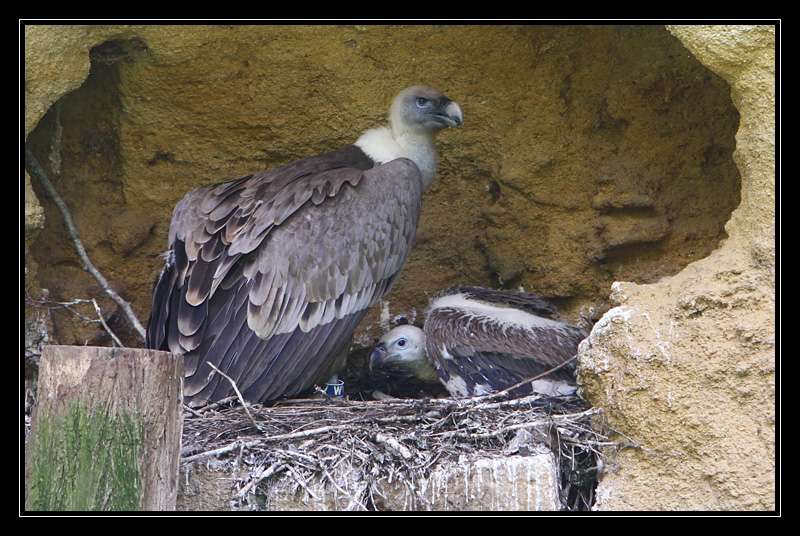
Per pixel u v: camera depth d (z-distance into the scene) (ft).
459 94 48.93
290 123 48.83
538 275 48.37
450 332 42.52
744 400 34.22
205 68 47.37
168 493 31.48
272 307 39.96
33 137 45.96
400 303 49.96
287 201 41.24
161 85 47.24
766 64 34.58
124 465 30.45
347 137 49.24
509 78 48.57
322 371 41.24
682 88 46.24
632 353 35.60
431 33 48.37
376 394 46.37
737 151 35.65
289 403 39.83
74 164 47.37
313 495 34.63
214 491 34.88
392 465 35.22
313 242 40.98
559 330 42.78
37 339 43.57
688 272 36.37
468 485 35.01
